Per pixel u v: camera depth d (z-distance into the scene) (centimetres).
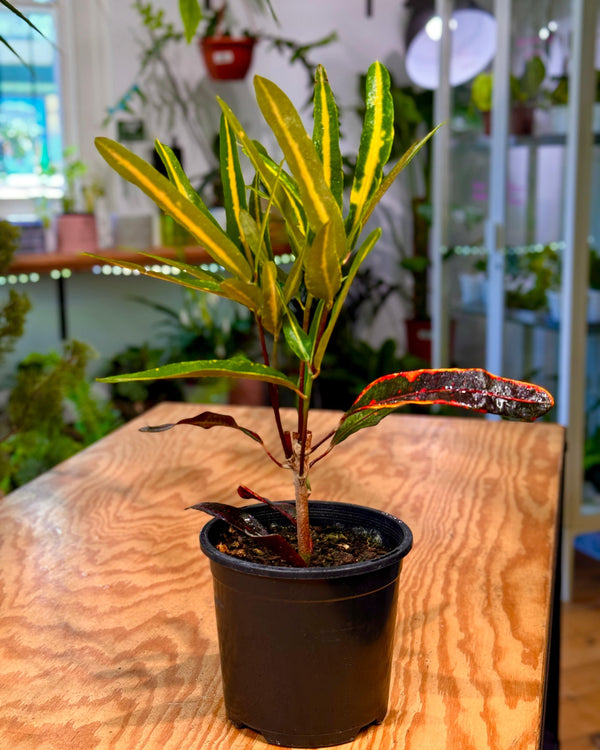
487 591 58
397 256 281
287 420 106
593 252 167
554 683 96
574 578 187
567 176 162
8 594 60
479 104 199
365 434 100
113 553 67
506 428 102
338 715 41
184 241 224
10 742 43
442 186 221
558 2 163
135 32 233
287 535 47
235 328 239
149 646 52
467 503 76
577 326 165
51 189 229
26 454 148
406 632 53
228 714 44
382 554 44
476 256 205
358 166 42
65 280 230
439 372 40
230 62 227
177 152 237
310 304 43
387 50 272
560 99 164
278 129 35
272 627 40
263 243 43
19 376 118
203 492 80
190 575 62
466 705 45
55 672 49
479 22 196
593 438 172
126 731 44
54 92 229
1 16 219
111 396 224
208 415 43
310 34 262
